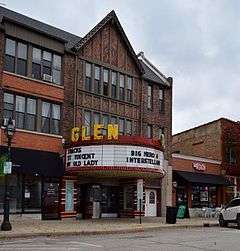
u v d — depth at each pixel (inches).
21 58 1173.7
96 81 1354.6
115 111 1395.2
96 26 1338.6
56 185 1222.3
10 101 1144.2
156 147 1213.1
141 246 710.5
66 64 1273.4
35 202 1167.6
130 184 1406.3
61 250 635.5
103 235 900.0
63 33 1401.3
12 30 1151.6
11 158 1106.7
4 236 793.6
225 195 1780.3
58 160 1219.2
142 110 1482.5
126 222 1191.6
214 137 1846.7
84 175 1278.3
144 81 1505.9
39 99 1200.2
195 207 1652.3
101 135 1170.6
